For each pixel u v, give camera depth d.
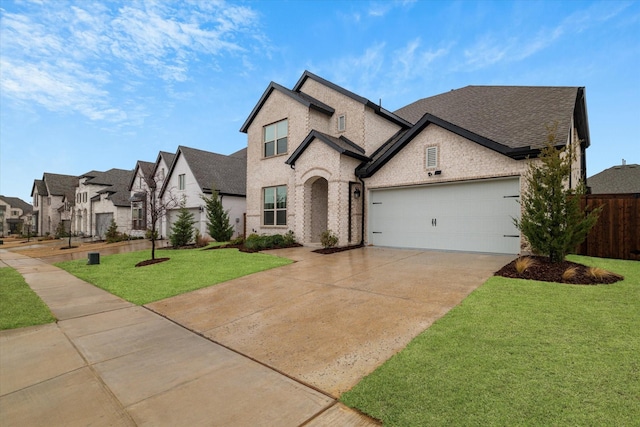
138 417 2.88
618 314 4.56
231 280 8.34
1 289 8.28
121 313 6.16
